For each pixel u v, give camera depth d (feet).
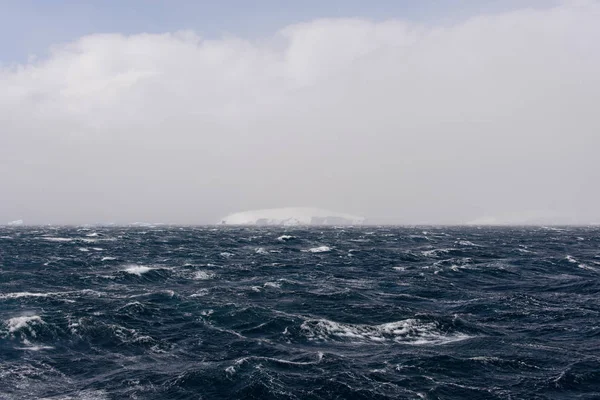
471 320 92.99
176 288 128.88
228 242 323.16
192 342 76.23
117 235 412.57
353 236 426.10
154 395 55.21
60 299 107.24
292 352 70.95
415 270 170.30
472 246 289.94
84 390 56.59
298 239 351.67
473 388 57.47
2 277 144.36
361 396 54.75
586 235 472.85
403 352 71.05
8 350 70.03
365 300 111.14
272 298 112.88
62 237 364.79
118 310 94.73
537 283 143.95
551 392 56.39
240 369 62.13
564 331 84.58
